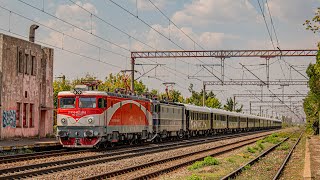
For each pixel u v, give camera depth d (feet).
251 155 102.99
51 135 124.67
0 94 105.91
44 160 73.56
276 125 419.95
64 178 55.42
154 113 127.95
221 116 217.36
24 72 115.55
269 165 80.28
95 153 88.33
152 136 127.13
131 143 114.32
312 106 206.49
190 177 57.47
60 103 95.61
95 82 100.78
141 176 56.90
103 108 94.79
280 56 132.57
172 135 146.30
